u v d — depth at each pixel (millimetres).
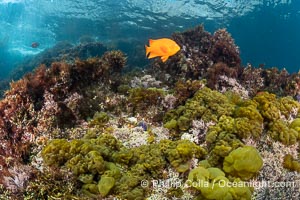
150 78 6988
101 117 5039
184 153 3949
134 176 3762
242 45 13031
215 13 13672
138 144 4484
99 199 3561
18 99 5109
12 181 3764
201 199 3625
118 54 6801
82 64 5871
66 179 3729
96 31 14266
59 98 5430
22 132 4770
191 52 8164
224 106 4906
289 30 13250
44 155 3953
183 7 13938
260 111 4918
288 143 4676
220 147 4070
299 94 7117
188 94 5449
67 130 4863
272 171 4344
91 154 3820
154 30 13828
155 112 5312
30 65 12234
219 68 6789
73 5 14672
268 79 7590
